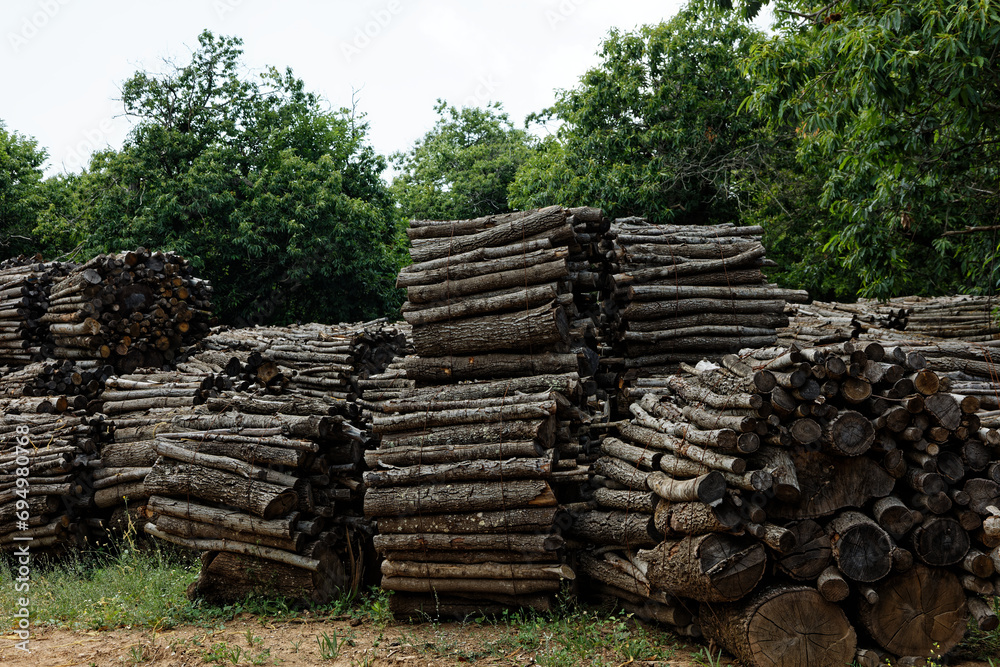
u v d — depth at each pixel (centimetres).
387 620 711
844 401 575
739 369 615
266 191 2294
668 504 620
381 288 2517
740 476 559
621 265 960
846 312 1432
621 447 720
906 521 571
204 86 2377
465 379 796
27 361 1282
